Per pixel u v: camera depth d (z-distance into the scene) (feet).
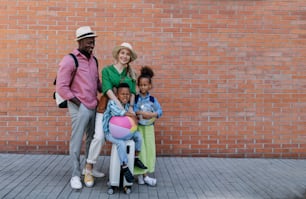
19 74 21.57
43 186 16.03
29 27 21.53
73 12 21.59
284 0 22.03
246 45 22.02
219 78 21.98
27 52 21.56
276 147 22.15
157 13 21.77
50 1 21.53
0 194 14.78
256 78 22.03
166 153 21.98
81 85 15.94
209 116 22.00
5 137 21.61
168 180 17.46
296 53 22.08
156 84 21.83
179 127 21.97
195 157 22.03
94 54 21.62
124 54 15.85
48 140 21.74
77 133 16.05
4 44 21.49
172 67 21.86
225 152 22.08
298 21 22.06
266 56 22.04
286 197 15.28
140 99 16.62
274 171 19.31
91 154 16.05
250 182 17.31
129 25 21.74
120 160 15.15
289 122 22.15
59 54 21.63
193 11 21.89
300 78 22.13
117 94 16.01
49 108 21.68
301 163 21.12
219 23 21.95
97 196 14.97
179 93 21.90
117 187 16.05
